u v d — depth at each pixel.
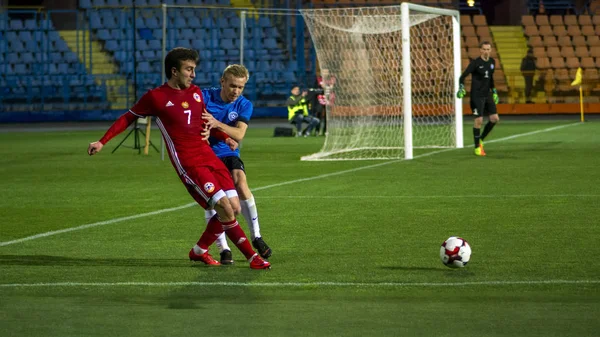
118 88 93.00
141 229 22.86
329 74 59.53
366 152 50.22
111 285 15.74
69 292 15.23
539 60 97.69
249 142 60.00
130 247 20.11
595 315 13.22
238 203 17.19
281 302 14.33
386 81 65.81
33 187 33.84
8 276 16.69
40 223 24.25
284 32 96.38
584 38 101.25
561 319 13.00
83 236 21.83
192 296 14.84
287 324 12.93
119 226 23.44
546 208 25.22
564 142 53.47
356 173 37.09
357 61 66.31
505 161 41.19
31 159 47.97
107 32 95.56
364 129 67.38
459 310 13.62
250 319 13.25
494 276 16.09
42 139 66.44
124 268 17.47
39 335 12.51
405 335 12.26
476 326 12.66
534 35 100.44
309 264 17.62
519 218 23.45
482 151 45.09
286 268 17.23
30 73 91.94
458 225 22.50
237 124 17.98
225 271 17.02
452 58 54.78
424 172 36.78
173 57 17.02
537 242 19.75
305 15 52.53
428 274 16.39
